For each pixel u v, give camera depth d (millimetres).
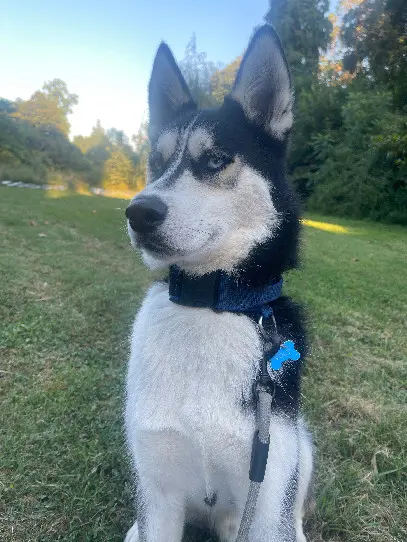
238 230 415
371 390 856
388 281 1765
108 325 1083
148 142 528
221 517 470
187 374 392
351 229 3805
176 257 398
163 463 410
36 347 949
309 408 772
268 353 404
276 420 404
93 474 599
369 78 5480
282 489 405
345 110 5059
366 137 4809
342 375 906
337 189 4824
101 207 3209
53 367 878
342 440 689
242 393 391
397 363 992
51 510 546
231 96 455
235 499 429
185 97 525
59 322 1076
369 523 542
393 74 5164
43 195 3828
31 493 565
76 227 2377
